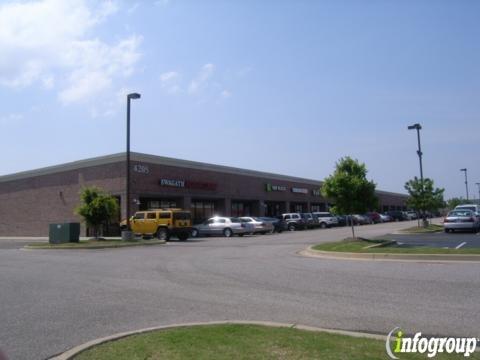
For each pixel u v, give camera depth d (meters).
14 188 47.59
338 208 24.25
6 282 13.16
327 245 20.89
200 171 45.28
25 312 9.15
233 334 6.76
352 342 6.33
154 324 7.98
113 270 15.55
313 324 7.74
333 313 8.43
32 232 45.41
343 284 11.34
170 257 19.83
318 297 9.89
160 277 13.53
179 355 5.85
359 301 9.37
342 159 24.95
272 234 39.94
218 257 19.11
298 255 19.16
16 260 20.02
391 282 11.39
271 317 8.27
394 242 22.39
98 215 32.06
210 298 10.11
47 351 6.65
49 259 20.27
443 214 102.69
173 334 6.83
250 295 10.32
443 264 14.45
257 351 5.94
